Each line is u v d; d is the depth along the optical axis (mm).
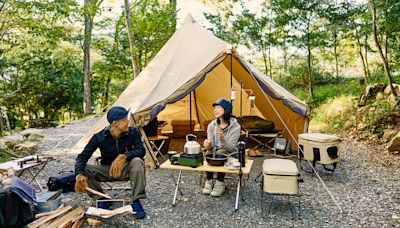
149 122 5121
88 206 3543
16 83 14281
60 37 12141
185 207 3527
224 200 3705
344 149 6176
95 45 15188
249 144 6418
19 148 6422
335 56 11469
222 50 5012
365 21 8547
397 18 7273
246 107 7125
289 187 3182
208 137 4012
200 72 4922
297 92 11844
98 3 12805
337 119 8281
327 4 9695
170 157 3676
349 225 3062
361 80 10258
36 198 3262
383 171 4773
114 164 3113
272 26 10984
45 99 16531
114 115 3172
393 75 9773
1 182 3027
